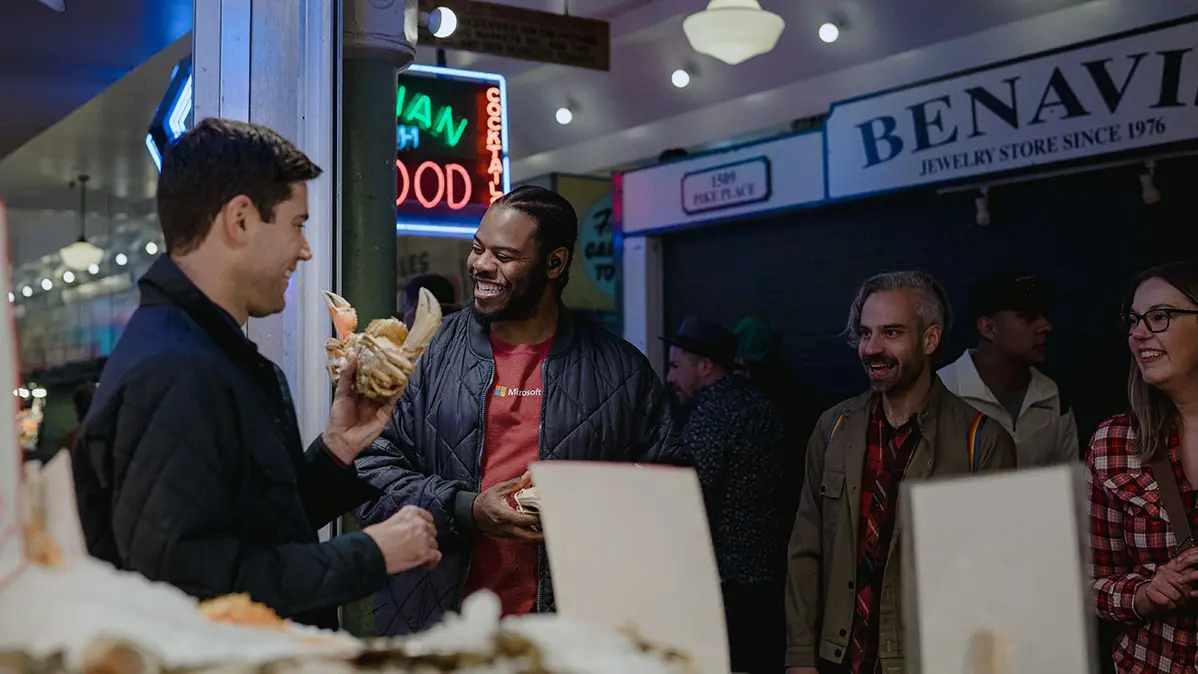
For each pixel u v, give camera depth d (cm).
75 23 302
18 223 606
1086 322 466
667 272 660
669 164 639
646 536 95
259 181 145
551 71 775
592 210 710
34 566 82
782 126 673
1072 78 453
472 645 81
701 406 366
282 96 243
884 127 526
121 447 131
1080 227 466
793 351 586
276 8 243
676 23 675
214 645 81
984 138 486
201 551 131
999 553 85
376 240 258
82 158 487
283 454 148
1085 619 85
